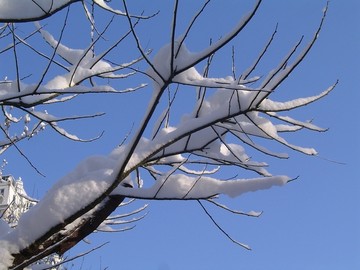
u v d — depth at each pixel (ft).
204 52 11.22
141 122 11.62
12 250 12.51
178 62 11.30
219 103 12.48
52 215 12.49
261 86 11.82
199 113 12.49
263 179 12.96
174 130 12.30
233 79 12.41
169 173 12.86
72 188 12.57
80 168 12.98
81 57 13.14
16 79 12.55
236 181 12.98
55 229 12.51
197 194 12.96
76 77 13.43
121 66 13.71
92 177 12.64
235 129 12.60
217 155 13.05
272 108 11.96
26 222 12.65
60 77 13.38
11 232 12.73
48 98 12.94
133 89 12.57
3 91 13.08
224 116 12.07
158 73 11.27
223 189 12.98
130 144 11.86
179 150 12.76
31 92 12.27
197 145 12.76
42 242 12.63
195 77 11.58
